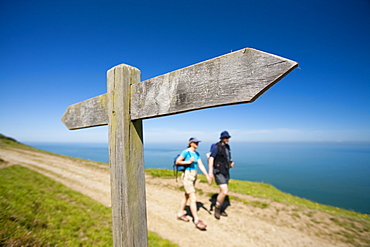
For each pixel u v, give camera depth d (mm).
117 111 1680
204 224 5387
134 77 1733
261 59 940
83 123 2236
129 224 1601
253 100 977
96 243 3674
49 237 3355
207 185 9969
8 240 2818
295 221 5812
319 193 57344
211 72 1151
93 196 8445
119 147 1651
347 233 5078
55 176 12586
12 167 13086
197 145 5734
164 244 4445
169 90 1368
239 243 4754
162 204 7523
